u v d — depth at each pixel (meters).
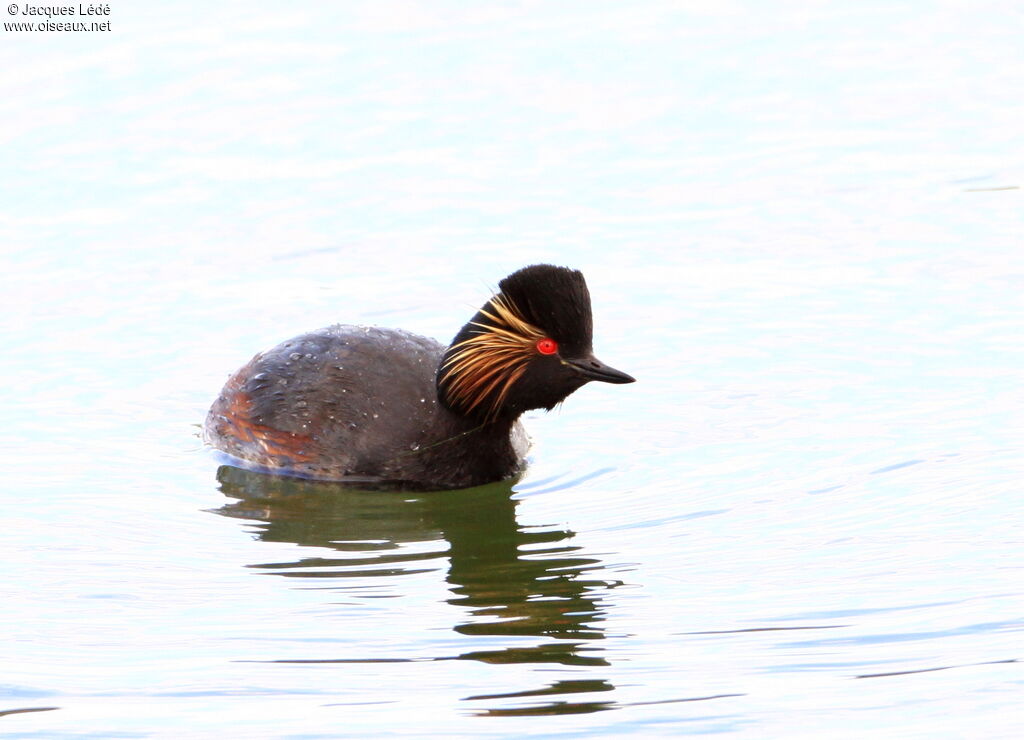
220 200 21.23
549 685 11.39
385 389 15.45
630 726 10.84
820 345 17.47
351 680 11.52
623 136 22.89
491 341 14.77
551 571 13.21
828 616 12.23
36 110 23.44
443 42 25.86
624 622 12.27
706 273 19.25
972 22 26.47
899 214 20.52
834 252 19.62
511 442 15.45
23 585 13.10
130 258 19.88
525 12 26.94
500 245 20.00
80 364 17.56
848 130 22.94
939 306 18.12
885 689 11.21
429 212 20.91
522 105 23.77
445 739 10.75
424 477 15.23
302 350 15.95
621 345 17.73
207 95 23.97
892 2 27.25
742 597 12.59
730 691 11.26
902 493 14.30
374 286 19.09
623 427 16.22
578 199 21.17
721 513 14.18
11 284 19.22
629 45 25.75
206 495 15.02
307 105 23.72
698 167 22.00
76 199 21.25
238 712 11.16
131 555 13.70
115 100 23.72
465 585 13.05
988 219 20.20
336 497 15.08
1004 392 16.16
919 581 12.71
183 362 17.56
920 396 16.23
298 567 13.48
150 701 11.31
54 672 11.72
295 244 20.19
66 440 16.02
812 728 10.76
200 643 12.12
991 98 23.69
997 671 11.35
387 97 24.00
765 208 20.83
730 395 16.61
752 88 24.28
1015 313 17.80
